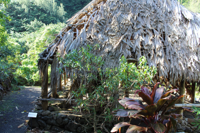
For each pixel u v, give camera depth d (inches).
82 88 132.0
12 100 242.8
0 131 149.3
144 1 172.7
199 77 156.6
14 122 170.7
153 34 159.8
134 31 160.4
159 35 157.6
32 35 613.3
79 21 178.2
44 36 463.2
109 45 155.7
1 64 332.8
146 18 165.6
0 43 299.0
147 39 155.5
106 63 148.6
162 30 162.1
